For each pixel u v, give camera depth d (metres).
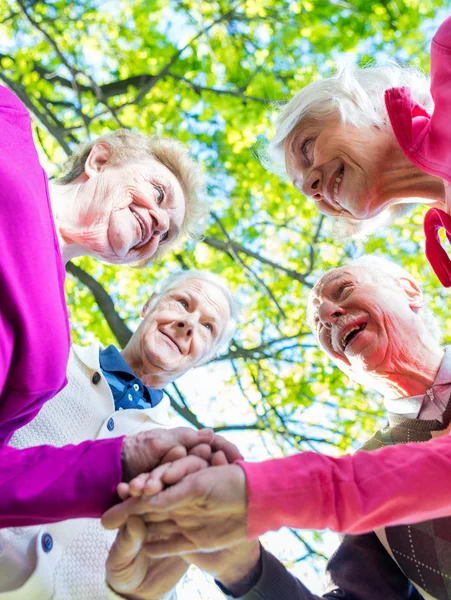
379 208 2.25
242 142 6.67
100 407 2.36
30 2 6.38
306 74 6.56
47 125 5.43
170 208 2.47
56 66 6.76
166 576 1.75
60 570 1.97
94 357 2.44
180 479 1.59
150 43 6.84
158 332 2.77
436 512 1.59
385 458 1.61
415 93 2.31
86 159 2.45
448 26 1.87
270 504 1.53
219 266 6.81
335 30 6.69
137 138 2.52
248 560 1.80
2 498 1.60
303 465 1.58
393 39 6.73
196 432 1.73
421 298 2.61
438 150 1.92
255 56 6.76
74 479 1.62
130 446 1.69
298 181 2.41
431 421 2.32
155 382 2.78
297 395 6.52
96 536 2.08
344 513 1.54
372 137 2.18
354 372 2.59
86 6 6.71
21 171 1.78
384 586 2.23
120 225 2.30
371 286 2.56
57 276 1.86
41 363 1.74
